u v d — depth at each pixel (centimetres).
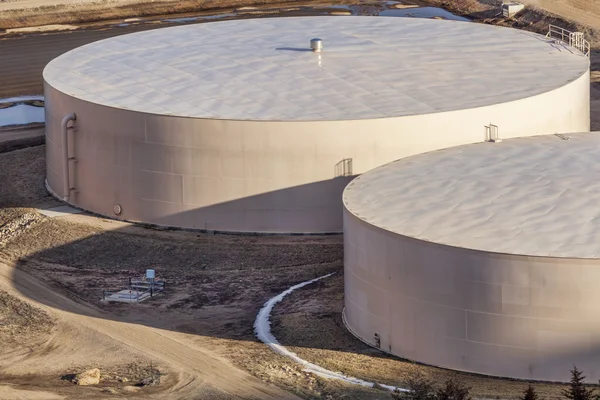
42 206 6844
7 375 4681
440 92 6488
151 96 6569
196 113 6269
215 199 6259
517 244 4472
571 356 4328
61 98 6731
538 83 6631
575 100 6681
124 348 4953
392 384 4409
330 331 5006
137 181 6425
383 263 4716
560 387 4309
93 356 4894
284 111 6259
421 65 6931
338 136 6084
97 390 4462
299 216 6200
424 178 5372
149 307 5478
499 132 6262
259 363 4681
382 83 6619
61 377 4650
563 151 5641
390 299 4709
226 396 4362
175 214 6359
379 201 5088
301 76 6731
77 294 5672
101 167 6562
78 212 6712
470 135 6200
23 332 5203
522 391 4272
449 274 4478
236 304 5466
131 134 6369
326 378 4484
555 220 4716
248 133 6125
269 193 6191
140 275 5894
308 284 5625
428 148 6147
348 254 4984
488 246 4456
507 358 4416
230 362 4719
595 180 5147
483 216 4806
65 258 6150
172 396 4391
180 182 6300
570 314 4300
